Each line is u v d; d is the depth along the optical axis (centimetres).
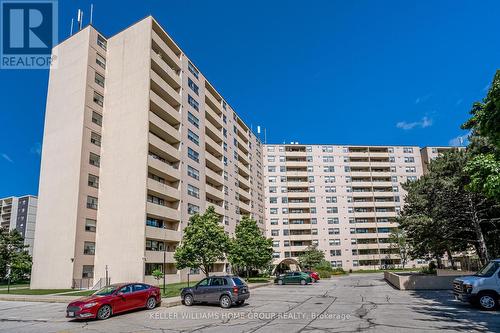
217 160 5344
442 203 2630
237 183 6166
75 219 3500
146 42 3903
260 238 4212
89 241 3588
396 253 7638
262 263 4178
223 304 1803
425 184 2858
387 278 3844
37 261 3641
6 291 3048
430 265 4166
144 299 1758
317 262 6181
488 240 2798
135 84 3838
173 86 4416
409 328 1139
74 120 3809
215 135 5428
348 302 1930
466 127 1628
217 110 5694
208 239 2850
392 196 8244
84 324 1411
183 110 4397
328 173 8275
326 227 7906
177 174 4072
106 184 3738
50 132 3966
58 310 1881
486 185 1207
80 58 3975
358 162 8425
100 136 3906
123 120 3812
